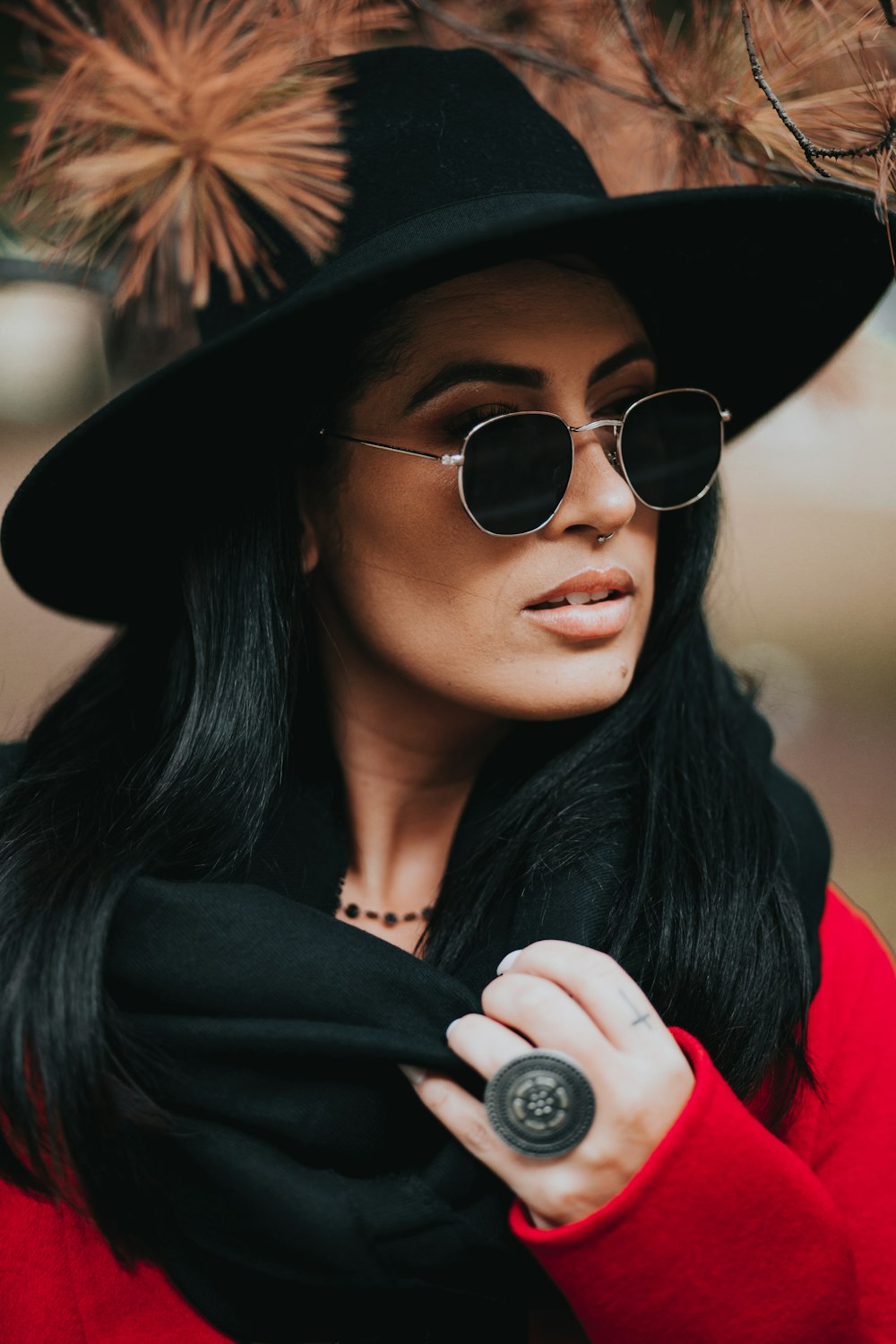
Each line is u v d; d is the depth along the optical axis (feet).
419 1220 3.15
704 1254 2.90
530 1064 2.92
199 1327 3.61
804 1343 2.94
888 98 3.25
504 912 3.69
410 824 4.06
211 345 3.06
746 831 3.82
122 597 4.39
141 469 3.74
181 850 3.66
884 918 10.03
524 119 3.52
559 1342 3.68
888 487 17.65
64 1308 3.59
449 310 3.21
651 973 3.52
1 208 3.99
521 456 3.23
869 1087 3.89
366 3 3.78
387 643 3.52
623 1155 2.93
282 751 3.76
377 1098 3.33
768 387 4.46
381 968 3.32
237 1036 3.24
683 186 4.05
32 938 3.42
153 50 3.25
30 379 8.13
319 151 3.23
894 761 12.76
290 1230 3.18
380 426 3.33
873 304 4.06
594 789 3.79
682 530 4.02
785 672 14.20
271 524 3.66
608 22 3.93
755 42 3.49
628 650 3.50
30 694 11.46
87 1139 3.28
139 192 3.39
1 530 3.74
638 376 3.50
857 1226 3.68
